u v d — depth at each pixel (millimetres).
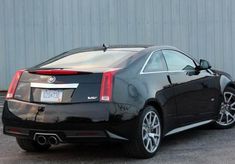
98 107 6301
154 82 7078
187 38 16391
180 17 16328
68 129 6359
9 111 6738
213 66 16500
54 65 7051
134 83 6699
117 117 6332
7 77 16125
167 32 16312
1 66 16094
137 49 7398
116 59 7012
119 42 16250
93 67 6762
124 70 6691
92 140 6379
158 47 7672
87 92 6379
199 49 16438
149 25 16266
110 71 6480
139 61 7047
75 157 7051
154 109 6957
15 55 16094
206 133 8695
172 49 7980
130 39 16266
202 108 8273
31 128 6547
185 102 7773
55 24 16094
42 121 6441
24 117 6578
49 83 6543
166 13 16266
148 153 6797
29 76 6770
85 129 6312
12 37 16047
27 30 16047
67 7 16094
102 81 6387
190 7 16344
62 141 6461
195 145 7699
